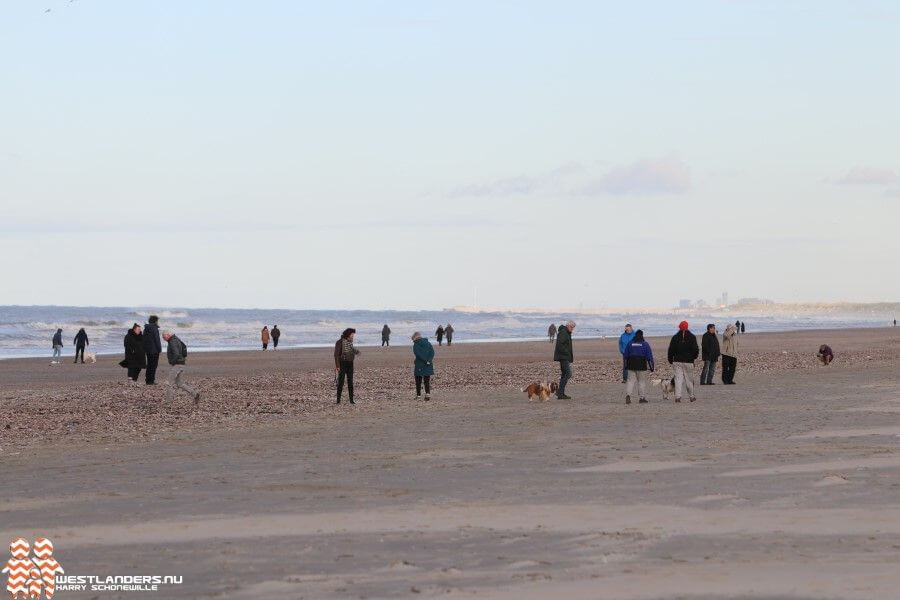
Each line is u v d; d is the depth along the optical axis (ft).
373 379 225.35
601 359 328.29
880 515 57.93
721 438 100.01
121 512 62.44
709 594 40.78
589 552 48.96
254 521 58.39
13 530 57.11
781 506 61.16
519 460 85.35
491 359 336.08
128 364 209.36
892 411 129.39
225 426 124.36
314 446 99.40
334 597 40.96
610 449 92.12
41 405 158.10
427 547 50.49
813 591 41.09
